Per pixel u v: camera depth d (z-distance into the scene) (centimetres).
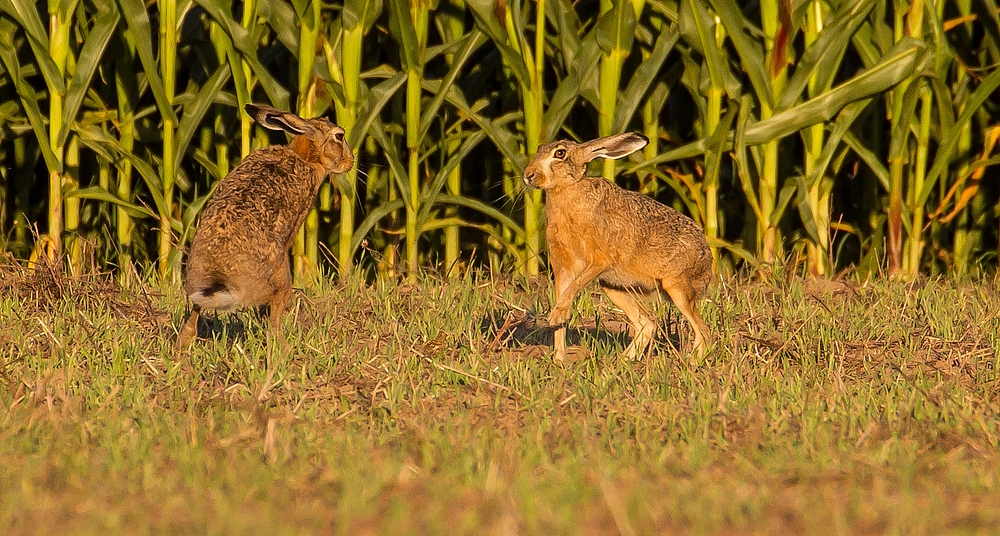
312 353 1112
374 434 866
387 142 1520
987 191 1781
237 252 1039
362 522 663
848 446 834
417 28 1500
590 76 1530
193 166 1755
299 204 1154
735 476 765
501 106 1809
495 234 1603
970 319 1314
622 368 1098
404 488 725
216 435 839
